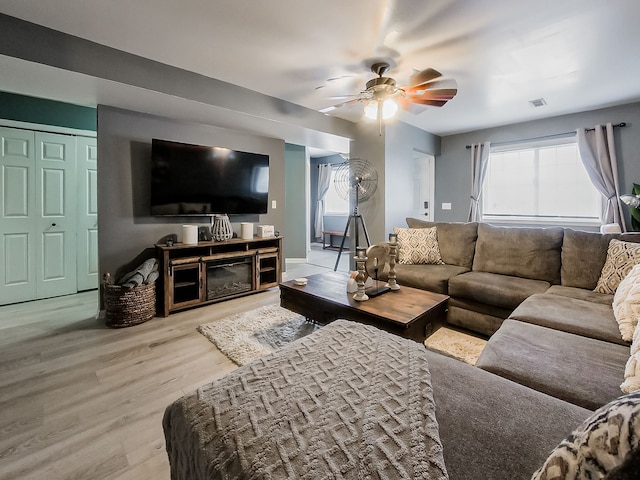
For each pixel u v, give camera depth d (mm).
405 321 1909
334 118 4309
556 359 1374
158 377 2027
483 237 3215
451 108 3988
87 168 3934
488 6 1979
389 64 2764
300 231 6281
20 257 3527
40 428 1566
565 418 877
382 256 2506
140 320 2904
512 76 3029
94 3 1952
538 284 2631
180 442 923
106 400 1790
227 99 3162
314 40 2385
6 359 2244
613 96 3576
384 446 751
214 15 2078
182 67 2826
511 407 920
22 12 2043
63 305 3461
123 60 2543
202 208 3645
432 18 2113
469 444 783
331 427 812
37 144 3566
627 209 3881
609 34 2305
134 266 3297
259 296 3818
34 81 2502
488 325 2623
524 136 4609
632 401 468
